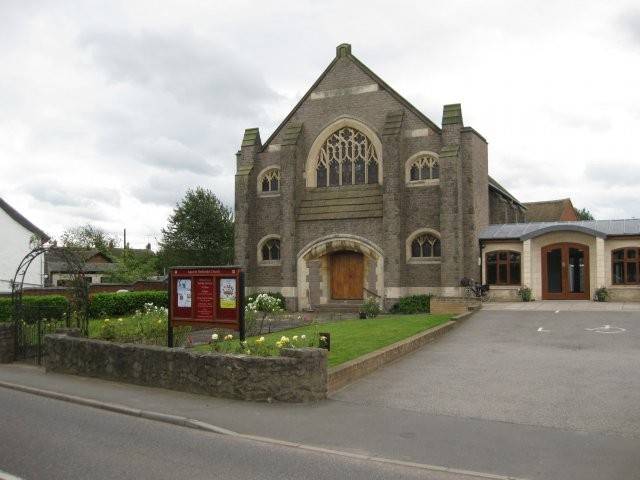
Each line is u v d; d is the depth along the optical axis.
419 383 12.05
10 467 7.33
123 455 7.83
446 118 28.02
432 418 9.62
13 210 37.94
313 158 31.23
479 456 7.76
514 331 18.56
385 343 15.54
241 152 32.19
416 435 8.71
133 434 8.94
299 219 30.64
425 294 27.95
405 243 28.69
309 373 10.73
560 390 11.22
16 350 16.31
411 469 7.31
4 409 10.72
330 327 19.97
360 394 11.25
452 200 27.28
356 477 7.02
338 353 14.14
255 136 32.28
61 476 7.01
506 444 8.23
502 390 11.34
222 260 56.97
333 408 10.31
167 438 8.71
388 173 28.22
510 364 13.73
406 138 29.05
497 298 28.27
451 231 27.23
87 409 10.72
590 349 15.29
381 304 28.58
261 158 32.22
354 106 30.41
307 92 31.42
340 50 30.84
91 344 13.46
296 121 31.64
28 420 9.84
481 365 13.71
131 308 25.39
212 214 56.50
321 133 31.03
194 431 9.13
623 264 26.19
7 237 37.72
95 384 12.66
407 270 28.62
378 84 29.95
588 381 11.87
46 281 39.62
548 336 17.45
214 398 11.18
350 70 30.62
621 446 8.09
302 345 13.25
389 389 11.59
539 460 7.57
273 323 22.39
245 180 31.50
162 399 11.11
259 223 31.91
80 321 17.05
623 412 9.73
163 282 34.06
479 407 10.22
